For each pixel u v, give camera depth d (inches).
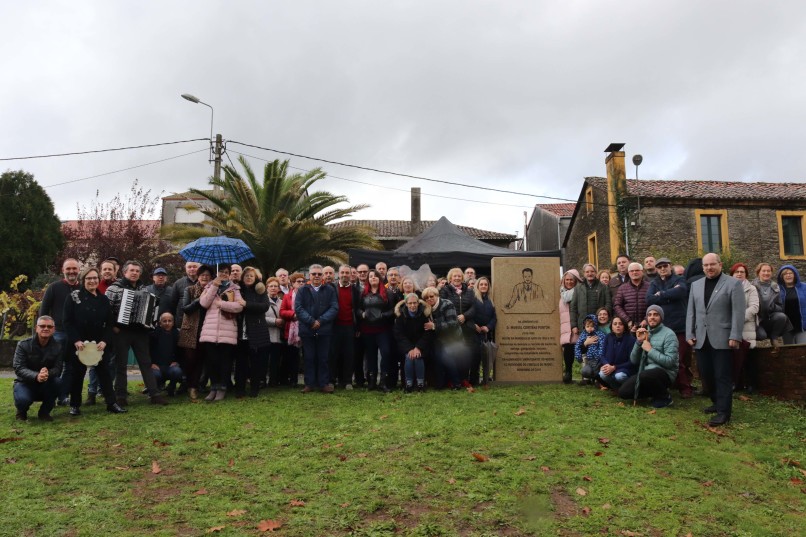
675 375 360.2
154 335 386.9
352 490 229.0
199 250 406.6
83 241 1064.2
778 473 260.8
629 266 416.5
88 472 244.7
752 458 277.6
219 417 327.6
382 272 455.2
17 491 223.5
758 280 425.7
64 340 347.6
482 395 387.5
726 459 272.4
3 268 1407.5
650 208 1123.3
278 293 445.4
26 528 194.1
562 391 402.9
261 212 964.0
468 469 252.5
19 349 323.9
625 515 216.2
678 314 392.8
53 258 1470.2
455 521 207.9
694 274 403.5
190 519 203.3
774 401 380.2
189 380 386.3
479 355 424.2
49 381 323.0
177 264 995.9
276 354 426.3
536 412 341.4
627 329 400.8
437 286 452.1
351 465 255.1
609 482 243.3
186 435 293.4
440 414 335.3
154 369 386.0
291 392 401.7
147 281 997.8
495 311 445.4
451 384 416.5
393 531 199.9
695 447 286.7
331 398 378.3
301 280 429.4
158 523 199.9
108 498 220.7
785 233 1146.0
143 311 357.7
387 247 1529.3
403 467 253.6
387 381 410.9
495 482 240.4
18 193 1454.2
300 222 917.8
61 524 197.3
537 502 224.5
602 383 408.5
